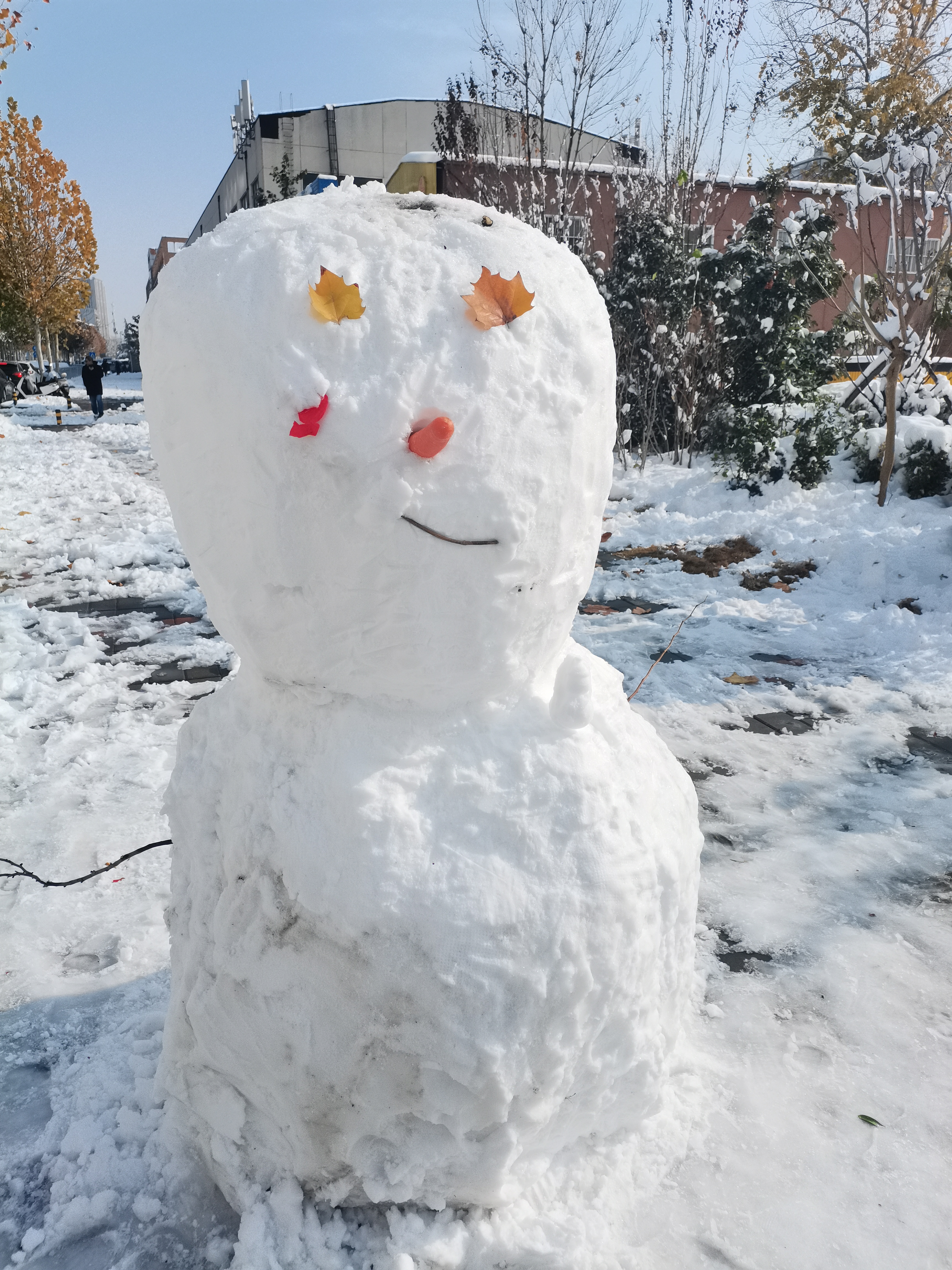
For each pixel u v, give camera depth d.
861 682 5.43
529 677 1.77
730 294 10.91
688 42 12.55
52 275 33.44
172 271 1.61
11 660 5.59
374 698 1.66
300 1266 1.76
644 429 11.48
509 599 1.57
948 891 3.31
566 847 1.66
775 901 3.22
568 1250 1.77
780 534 8.22
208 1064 1.88
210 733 1.94
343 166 31.42
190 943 1.90
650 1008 1.84
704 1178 2.07
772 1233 1.94
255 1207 1.83
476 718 1.71
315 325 1.45
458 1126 1.61
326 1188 1.79
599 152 15.32
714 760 4.40
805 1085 2.37
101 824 3.69
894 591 6.87
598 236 15.72
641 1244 1.91
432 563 1.47
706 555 8.16
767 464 9.18
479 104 14.53
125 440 16.78
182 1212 1.97
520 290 1.49
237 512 1.52
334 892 1.56
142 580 7.52
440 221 1.62
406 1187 1.69
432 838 1.59
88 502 10.81
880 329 8.91
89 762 4.26
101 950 2.92
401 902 1.53
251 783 1.74
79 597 7.13
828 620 6.48
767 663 5.75
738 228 12.46
